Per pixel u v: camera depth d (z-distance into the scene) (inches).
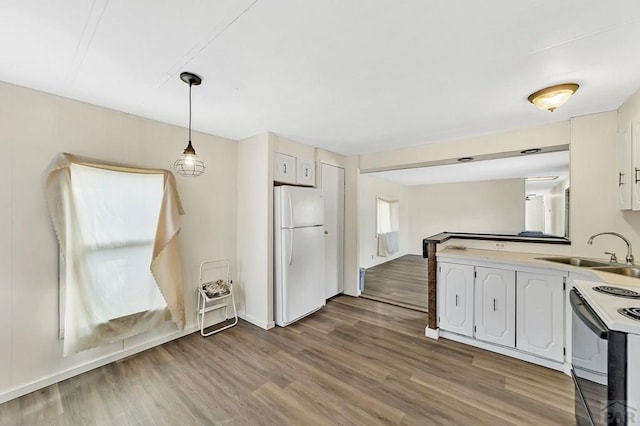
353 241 170.7
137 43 57.8
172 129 110.7
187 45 58.5
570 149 100.7
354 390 79.3
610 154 93.7
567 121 103.5
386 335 115.3
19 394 76.3
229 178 132.0
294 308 126.4
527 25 51.6
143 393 78.0
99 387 80.6
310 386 81.1
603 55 61.6
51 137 82.0
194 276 118.0
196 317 118.4
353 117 102.4
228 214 131.5
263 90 80.3
